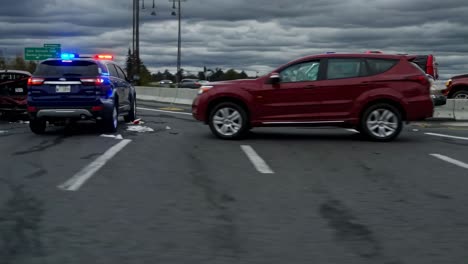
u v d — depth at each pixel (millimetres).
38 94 13414
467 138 13625
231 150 11289
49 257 4926
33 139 13000
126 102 16438
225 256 4984
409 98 12430
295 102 12570
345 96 12484
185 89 29047
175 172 8883
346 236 5594
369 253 5086
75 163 9641
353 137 13617
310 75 12625
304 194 7418
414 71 12555
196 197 7207
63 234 5594
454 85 21016
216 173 8828
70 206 6703
